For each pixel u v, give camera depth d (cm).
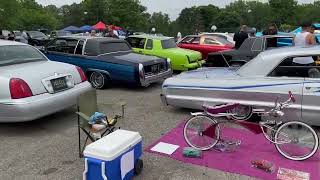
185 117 697
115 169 402
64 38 1029
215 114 518
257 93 620
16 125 646
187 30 8350
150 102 827
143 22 8844
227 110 521
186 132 538
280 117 537
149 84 977
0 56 636
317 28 1969
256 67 633
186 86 691
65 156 510
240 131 604
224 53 1108
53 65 659
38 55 706
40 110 578
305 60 596
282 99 600
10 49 664
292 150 495
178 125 647
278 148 501
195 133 532
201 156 504
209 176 448
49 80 604
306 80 588
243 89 631
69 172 461
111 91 955
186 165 479
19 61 656
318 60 591
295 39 1068
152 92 945
